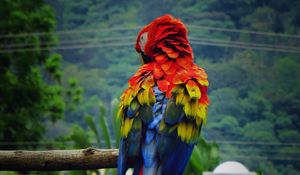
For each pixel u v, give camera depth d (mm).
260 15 50469
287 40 37469
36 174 17500
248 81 40219
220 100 39000
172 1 55250
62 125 41875
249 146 36375
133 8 60469
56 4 63469
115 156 5848
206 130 36969
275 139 36625
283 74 40344
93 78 53406
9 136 24953
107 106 50594
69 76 53938
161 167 5410
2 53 26078
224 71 40594
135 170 5414
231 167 7555
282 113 39094
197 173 9875
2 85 25250
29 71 26250
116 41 54375
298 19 49938
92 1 62969
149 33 6062
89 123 11539
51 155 5828
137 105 5594
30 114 25578
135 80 5766
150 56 5992
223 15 50531
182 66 5801
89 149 5859
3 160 5785
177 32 5961
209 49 41750
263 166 34938
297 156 35906
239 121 37719
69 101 27875
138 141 5469
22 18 26484
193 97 5633
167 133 5484
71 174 11055
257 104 39062
